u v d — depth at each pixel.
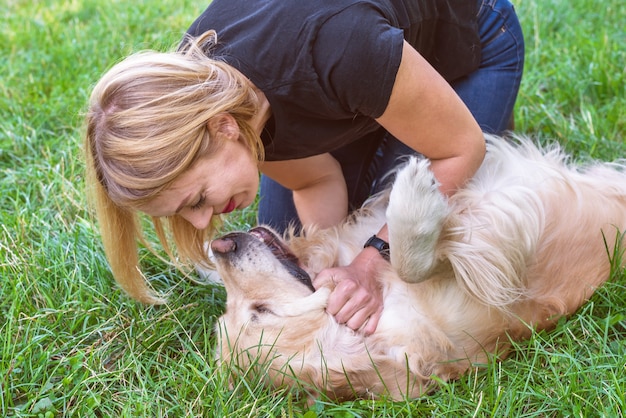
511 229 2.59
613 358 2.42
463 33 2.83
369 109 2.25
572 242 2.71
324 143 2.46
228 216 3.59
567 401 2.29
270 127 2.33
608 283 2.71
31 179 3.79
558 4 5.07
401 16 2.44
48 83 4.77
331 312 2.56
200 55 2.16
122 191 2.13
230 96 2.09
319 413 2.40
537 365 2.53
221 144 2.15
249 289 2.63
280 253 2.84
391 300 2.62
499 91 3.03
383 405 2.36
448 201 2.53
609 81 4.08
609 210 2.83
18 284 2.98
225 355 2.60
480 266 2.54
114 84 2.07
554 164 2.89
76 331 2.92
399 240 2.39
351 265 2.70
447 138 2.41
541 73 4.29
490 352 2.63
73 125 4.27
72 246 3.26
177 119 2.04
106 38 5.38
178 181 2.12
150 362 2.68
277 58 2.14
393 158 3.23
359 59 2.12
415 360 2.49
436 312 2.58
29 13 6.31
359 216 3.00
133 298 2.97
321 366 2.44
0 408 2.51
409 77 2.22
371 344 2.55
